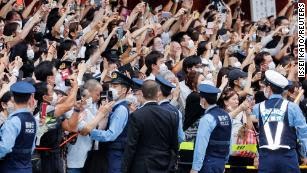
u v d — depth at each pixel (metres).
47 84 29.58
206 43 42.47
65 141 30.34
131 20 47.00
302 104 36.94
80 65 33.03
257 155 34.06
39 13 39.50
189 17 50.69
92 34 42.59
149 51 42.62
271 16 57.31
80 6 47.38
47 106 29.39
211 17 51.66
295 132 31.95
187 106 33.34
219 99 33.44
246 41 48.22
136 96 32.62
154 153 28.41
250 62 44.09
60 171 29.75
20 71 34.50
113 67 35.91
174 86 31.27
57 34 41.75
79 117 29.86
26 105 27.23
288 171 31.70
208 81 33.66
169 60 40.12
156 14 51.28
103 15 45.56
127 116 31.08
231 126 31.08
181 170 32.66
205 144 30.27
